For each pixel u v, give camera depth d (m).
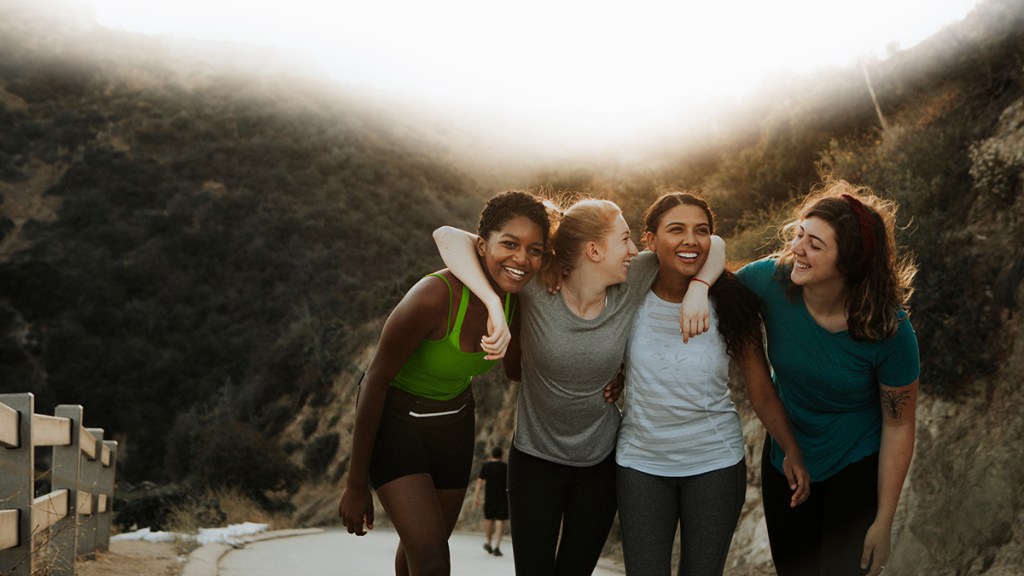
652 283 3.86
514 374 4.18
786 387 3.90
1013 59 12.31
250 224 49.16
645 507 3.74
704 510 3.72
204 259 47.03
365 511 3.85
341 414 31.00
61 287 44.78
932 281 9.82
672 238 3.71
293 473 27.50
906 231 10.61
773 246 13.50
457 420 3.98
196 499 17.78
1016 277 9.30
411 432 3.81
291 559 11.14
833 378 3.68
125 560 8.85
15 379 40.09
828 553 3.84
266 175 54.06
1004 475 7.43
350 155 57.59
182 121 60.69
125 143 58.91
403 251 48.19
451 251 3.71
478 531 21.09
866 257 3.47
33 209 52.94
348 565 10.74
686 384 3.74
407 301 3.62
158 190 53.47
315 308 42.25
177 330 42.38
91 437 8.15
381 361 3.65
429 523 3.66
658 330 3.81
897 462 3.66
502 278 3.67
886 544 3.65
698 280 3.71
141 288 45.22
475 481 22.72
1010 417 8.32
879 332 3.50
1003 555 6.88
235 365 39.75
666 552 3.73
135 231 49.19
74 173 55.09
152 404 38.66
